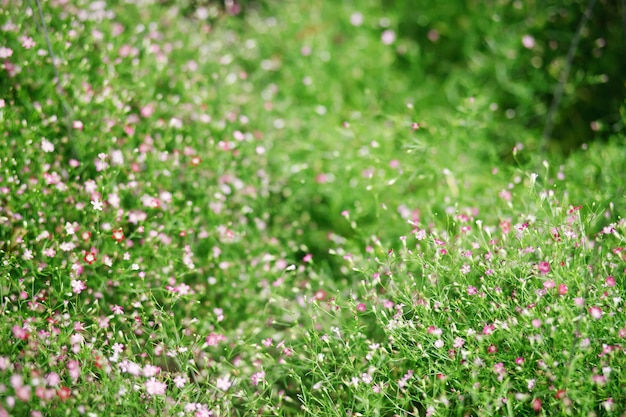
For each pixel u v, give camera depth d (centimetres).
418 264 317
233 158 416
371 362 293
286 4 566
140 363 299
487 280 301
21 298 290
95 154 365
